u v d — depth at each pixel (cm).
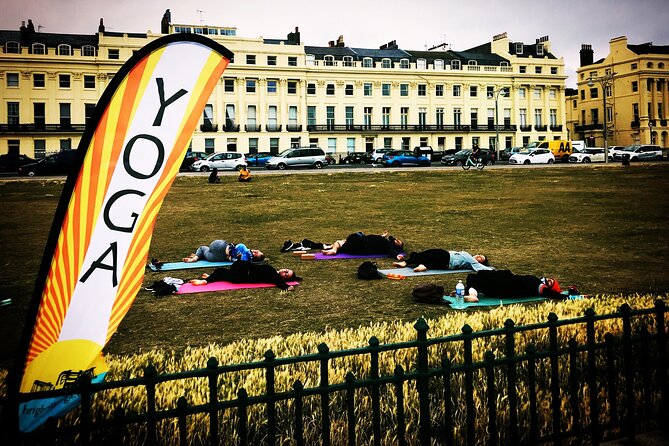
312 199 2344
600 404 430
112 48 6266
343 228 1620
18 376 311
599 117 8712
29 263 1135
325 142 7150
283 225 1681
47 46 6138
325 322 701
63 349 334
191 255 1232
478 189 2717
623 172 3491
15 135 6034
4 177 3566
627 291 866
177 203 2216
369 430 392
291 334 652
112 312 348
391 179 3266
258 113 6812
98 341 345
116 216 345
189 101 362
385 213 1928
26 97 6075
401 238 1441
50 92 6138
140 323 706
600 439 383
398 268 1058
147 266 1116
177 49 357
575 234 1480
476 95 7775
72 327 336
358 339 576
